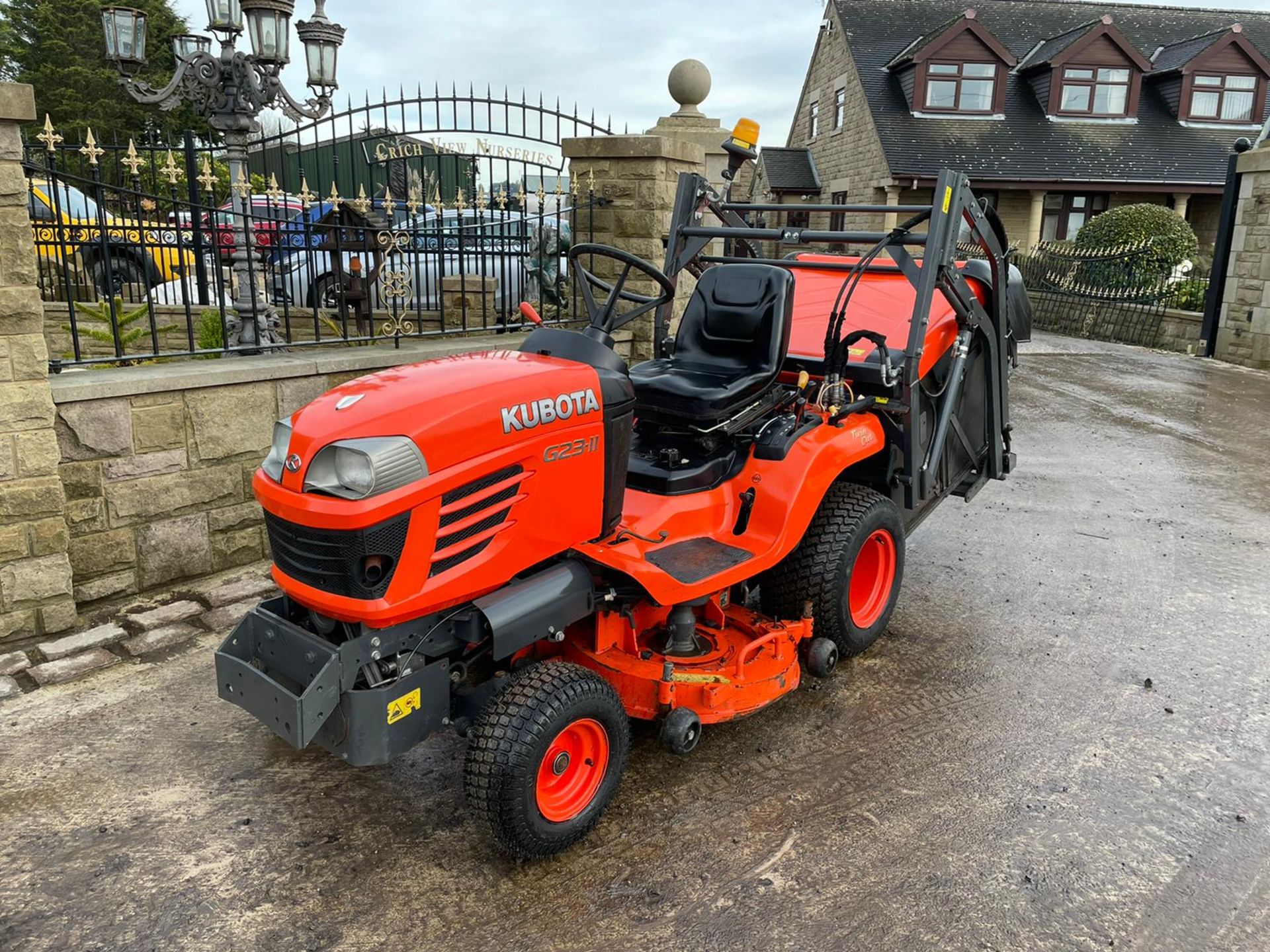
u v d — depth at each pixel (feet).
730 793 10.64
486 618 8.87
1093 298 52.65
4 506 12.90
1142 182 71.46
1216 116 76.59
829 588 12.51
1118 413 30.71
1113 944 8.44
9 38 98.63
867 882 9.20
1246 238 40.68
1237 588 16.56
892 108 75.25
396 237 18.58
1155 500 21.52
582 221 23.39
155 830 9.86
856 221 77.61
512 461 8.95
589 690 9.27
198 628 14.17
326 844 9.71
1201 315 44.34
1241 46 74.28
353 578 8.30
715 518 11.90
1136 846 9.78
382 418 8.38
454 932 8.51
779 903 8.90
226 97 18.33
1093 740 11.74
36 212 26.05
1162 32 85.51
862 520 12.82
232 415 15.58
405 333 19.21
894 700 12.70
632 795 10.59
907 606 15.71
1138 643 14.44
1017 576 16.99
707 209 15.56
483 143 20.53
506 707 8.90
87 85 89.56
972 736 11.83
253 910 8.75
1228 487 22.62
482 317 23.65
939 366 14.87
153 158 20.01
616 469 10.28
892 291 15.52
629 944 8.38
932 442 14.67
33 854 9.43
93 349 23.11
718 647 11.75
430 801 10.48
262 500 9.00
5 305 12.39
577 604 9.66
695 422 11.91
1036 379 36.83
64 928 8.46
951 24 72.84
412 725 8.82
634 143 22.15
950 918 8.73
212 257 20.89
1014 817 10.22
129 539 14.74
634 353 23.80
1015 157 72.43
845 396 13.06
